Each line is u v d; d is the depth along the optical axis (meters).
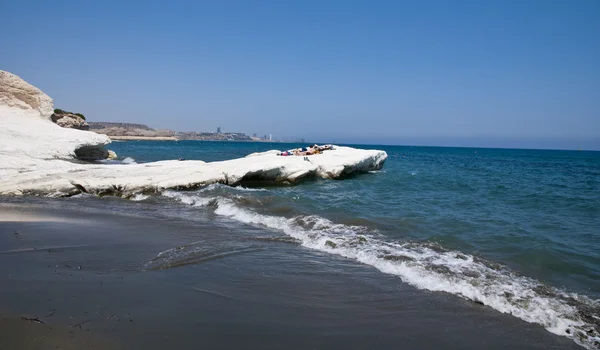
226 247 8.64
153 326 4.58
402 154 93.12
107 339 4.18
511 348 4.63
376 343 4.58
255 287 6.22
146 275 6.48
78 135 30.33
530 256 8.43
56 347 3.91
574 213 13.78
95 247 8.15
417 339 4.74
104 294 5.48
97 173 17.73
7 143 24.81
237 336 4.52
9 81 32.84
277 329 4.77
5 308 4.75
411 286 6.55
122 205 14.27
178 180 17.47
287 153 27.38
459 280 6.82
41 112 33.44
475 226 11.28
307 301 5.75
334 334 4.74
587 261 8.16
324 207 14.18
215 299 5.60
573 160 78.75
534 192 19.47
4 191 15.18
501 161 65.38
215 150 80.44
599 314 5.66
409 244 9.29
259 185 20.66
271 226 11.20
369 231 10.59
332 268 7.43
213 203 14.74
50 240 8.57
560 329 5.17
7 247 7.83
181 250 8.21
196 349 4.15
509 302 5.95
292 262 7.73
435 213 13.33
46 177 16.70
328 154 27.19
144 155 50.50
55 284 5.75
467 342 4.73
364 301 5.85
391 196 17.52
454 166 43.06
